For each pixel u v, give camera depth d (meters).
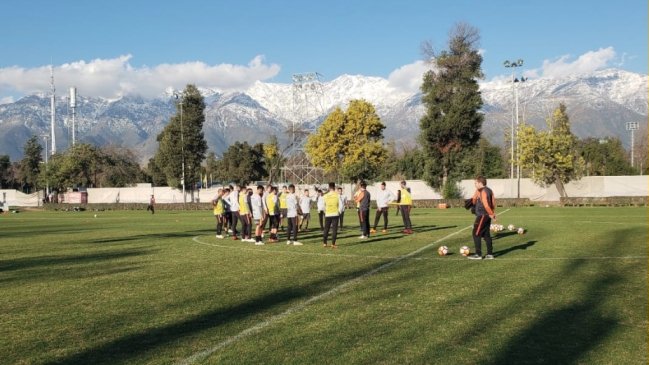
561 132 57.19
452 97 59.25
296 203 20.91
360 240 21.89
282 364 6.83
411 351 7.25
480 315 9.05
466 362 6.82
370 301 10.24
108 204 66.19
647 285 11.27
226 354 7.25
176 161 72.69
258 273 13.86
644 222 28.77
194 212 55.59
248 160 103.81
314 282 12.38
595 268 13.52
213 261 16.38
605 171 78.81
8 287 12.40
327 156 66.44
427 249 18.34
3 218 47.06
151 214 51.38
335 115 65.75
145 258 17.38
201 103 74.12
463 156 59.31
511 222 29.52
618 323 8.45
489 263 14.79
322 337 7.94
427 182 61.38
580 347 7.33
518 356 7.01
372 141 66.94
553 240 20.17
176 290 11.70
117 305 10.29
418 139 60.88
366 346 7.49
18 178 106.81
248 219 22.73
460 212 43.44
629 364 6.69
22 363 7.03
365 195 22.62
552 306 9.57
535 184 59.38
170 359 7.08
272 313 9.45
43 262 16.75
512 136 63.72
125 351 7.45
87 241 23.75
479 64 58.97
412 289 11.31
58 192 78.69
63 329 8.62
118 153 107.31
